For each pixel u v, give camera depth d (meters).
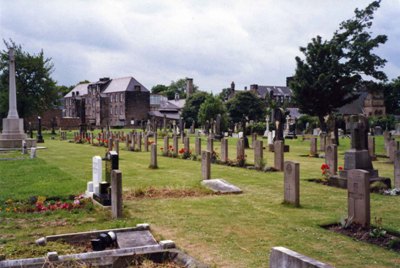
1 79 71.81
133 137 35.19
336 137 35.41
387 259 7.42
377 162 24.31
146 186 15.20
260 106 87.50
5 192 13.55
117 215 10.45
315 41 44.72
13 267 6.58
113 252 7.27
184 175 18.56
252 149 34.38
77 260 6.85
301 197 13.25
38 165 22.56
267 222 10.02
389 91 100.25
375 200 12.78
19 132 38.09
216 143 42.50
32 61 72.25
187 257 7.05
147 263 6.95
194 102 96.06
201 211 11.22
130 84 111.69
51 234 8.95
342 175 15.62
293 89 45.28
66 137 60.12
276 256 4.93
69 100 133.88
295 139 49.41
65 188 14.25
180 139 47.91
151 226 9.64
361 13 43.47
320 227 9.58
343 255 7.64
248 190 14.56
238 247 8.13
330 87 44.03
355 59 43.34
